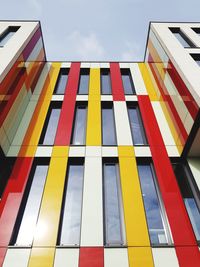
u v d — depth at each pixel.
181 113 11.02
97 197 8.83
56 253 7.18
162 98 13.79
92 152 10.79
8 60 11.40
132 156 10.67
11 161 10.48
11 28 15.88
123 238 7.82
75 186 9.51
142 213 8.30
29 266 6.87
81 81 16.55
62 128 12.03
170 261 7.04
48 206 8.41
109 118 13.30
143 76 16.64
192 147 10.41
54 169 9.91
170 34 15.27
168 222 8.06
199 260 7.06
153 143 11.35
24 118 12.70
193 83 10.31
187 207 8.95
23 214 8.39
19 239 7.63
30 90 14.27
